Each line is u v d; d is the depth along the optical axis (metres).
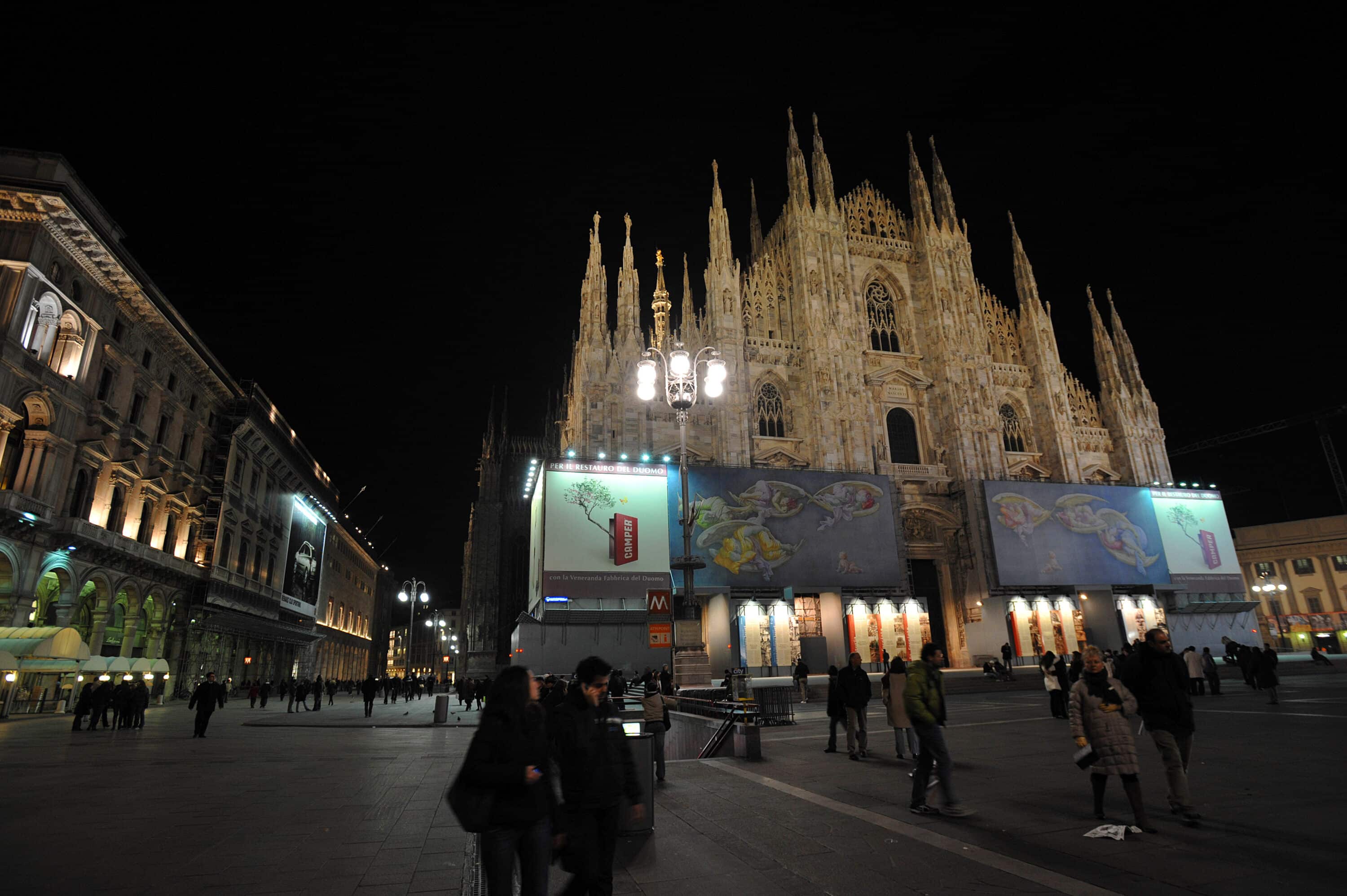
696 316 60.84
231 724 27.47
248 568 53.53
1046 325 60.88
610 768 5.55
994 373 59.38
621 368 50.00
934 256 59.25
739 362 51.00
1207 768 11.45
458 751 17.70
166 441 43.38
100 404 35.09
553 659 40.50
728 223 54.44
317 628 72.50
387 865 7.34
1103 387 62.22
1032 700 30.28
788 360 54.38
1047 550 50.38
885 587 46.94
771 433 53.19
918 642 48.22
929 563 54.53
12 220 30.78
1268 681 21.84
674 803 10.15
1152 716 8.59
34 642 27.95
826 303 54.22
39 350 32.22
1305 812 8.49
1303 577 74.88
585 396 49.31
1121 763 8.08
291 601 62.97
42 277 31.39
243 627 53.81
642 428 48.88
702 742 17.12
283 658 64.75
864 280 59.28
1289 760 11.93
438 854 7.79
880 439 53.94
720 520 44.69
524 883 4.57
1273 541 77.38
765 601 45.62
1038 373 59.62
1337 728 15.78
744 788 11.23
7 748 18.78
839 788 11.09
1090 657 8.62
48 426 32.00
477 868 7.24
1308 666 44.00
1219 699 24.80
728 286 52.50
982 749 14.87
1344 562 72.62
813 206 63.62
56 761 16.02
